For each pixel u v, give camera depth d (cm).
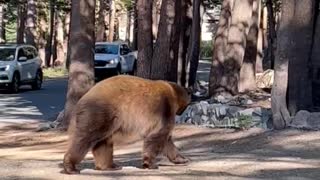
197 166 977
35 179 826
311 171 940
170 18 1888
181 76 2161
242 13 1847
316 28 1527
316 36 1521
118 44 3569
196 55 2325
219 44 1889
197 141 1348
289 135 1283
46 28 5150
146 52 1862
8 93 2838
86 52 1695
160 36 1891
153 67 1880
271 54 3272
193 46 2320
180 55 2166
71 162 844
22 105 2367
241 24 1852
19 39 4747
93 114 825
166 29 1886
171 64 1938
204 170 934
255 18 2069
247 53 2070
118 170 891
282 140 1259
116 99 835
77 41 1695
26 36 4219
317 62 1514
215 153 1182
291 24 1340
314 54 1518
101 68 3409
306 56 1384
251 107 1526
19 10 4781
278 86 1341
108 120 830
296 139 1254
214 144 1314
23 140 1579
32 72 3005
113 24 5266
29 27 4200
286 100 1372
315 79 1516
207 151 1224
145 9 1852
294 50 1366
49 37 5019
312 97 1470
